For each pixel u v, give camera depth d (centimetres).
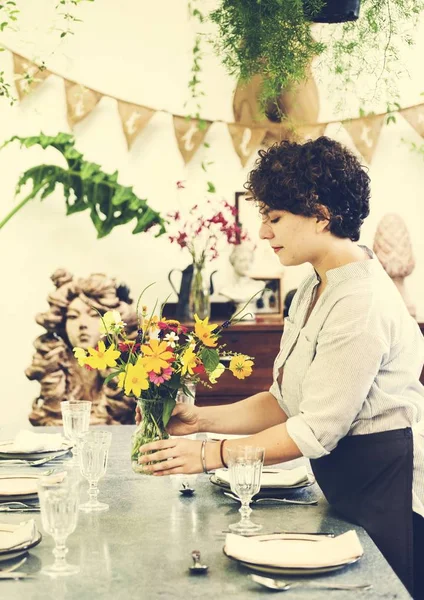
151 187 452
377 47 358
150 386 198
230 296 435
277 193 195
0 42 443
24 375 448
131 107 445
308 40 295
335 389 185
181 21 450
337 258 200
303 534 165
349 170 195
